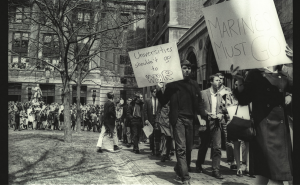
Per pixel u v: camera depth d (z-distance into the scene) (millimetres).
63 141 9539
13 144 7953
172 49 4613
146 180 4387
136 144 7930
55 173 4355
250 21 3109
